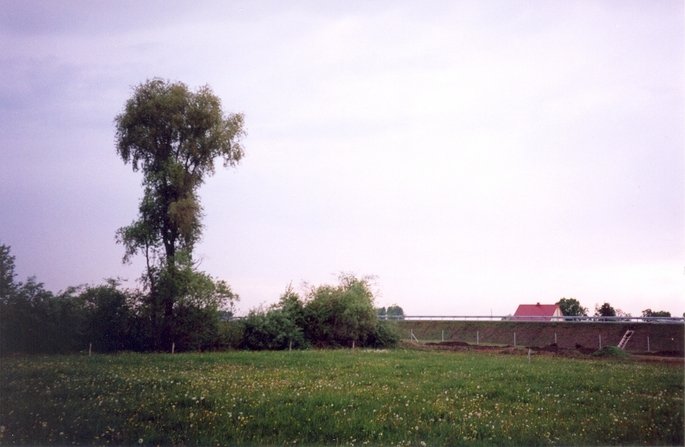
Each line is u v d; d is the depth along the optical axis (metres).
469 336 73.19
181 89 49.72
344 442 12.68
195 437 12.70
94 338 44.78
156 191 48.41
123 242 47.12
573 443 12.92
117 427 13.46
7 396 17.34
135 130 48.66
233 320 51.06
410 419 14.85
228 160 52.00
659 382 23.58
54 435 12.83
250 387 19.53
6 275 40.84
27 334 41.09
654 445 13.05
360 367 28.52
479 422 14.66
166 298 46.62
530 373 26.42
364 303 54.81
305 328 54.34
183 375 23.27
